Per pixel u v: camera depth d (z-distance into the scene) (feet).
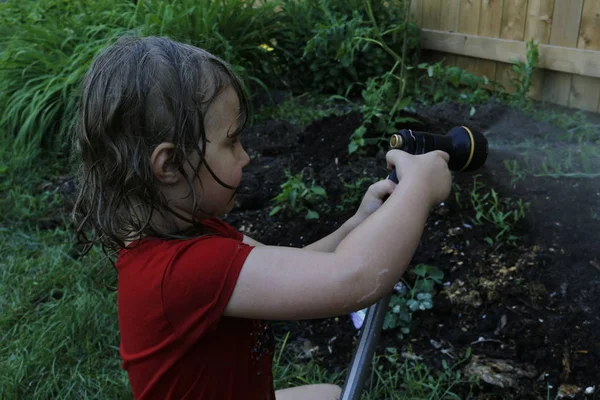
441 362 7.25
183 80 3.93
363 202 5.16
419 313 7.90
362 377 4.68
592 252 8.29
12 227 11.21
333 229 9.80
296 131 14.53
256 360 4.62
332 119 13.25
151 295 4.01
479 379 6.92
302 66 18.44
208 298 3.95
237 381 4.45
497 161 11.09
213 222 4.81
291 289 3.87
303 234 9.74
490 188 10.01
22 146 13.97
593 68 14.30
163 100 3.90
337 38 17.44
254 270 3.92
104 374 7.41
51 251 10.25
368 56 17.78
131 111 3.93
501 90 16.83
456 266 8.45
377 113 11.95
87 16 16.83
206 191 4.17
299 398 6.20
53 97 14.61
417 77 18.15
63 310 8.49
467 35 17.48
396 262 3.94
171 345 4.07
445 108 15.39
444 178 4.32
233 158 4.21
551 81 15.56
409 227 4.01
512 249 8.63
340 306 3.88
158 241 4.23
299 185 10.23
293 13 18.94
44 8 17.75
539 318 7.52
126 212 4.24
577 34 14.73
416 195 4.13
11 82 15.44
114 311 8.51
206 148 4.05
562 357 7.03
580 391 6.68
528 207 9.41
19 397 7.16
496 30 16.78
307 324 8.16
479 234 8.92
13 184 13.08
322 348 7.74
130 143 3.99
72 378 7.34
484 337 7.46
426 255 8.65
